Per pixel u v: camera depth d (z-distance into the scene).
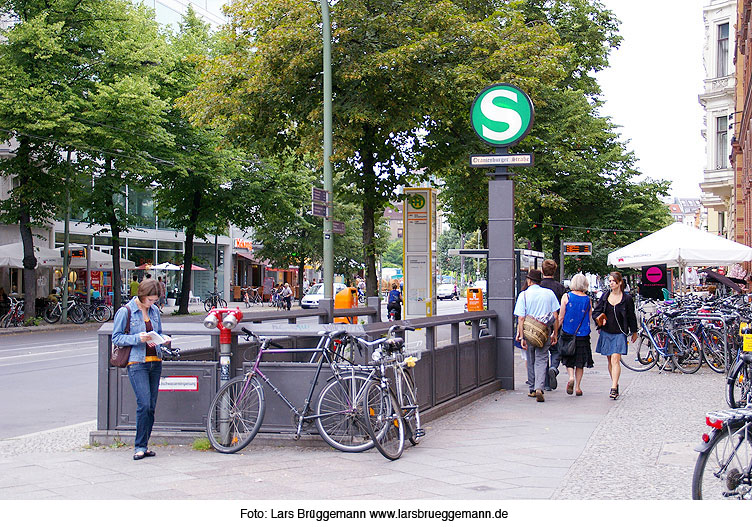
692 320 13.98
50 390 12.32
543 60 19.31
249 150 21.31
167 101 29.84
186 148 34.59
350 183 20.59
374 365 7.18
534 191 24.58
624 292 10.80
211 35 37.94
